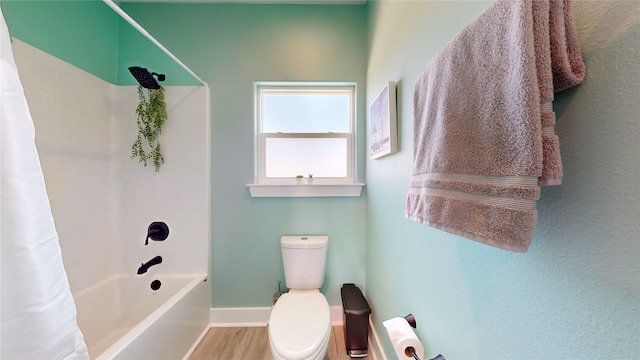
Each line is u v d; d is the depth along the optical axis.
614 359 0.28
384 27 1.17
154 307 1.54
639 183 0.26
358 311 1.29
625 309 0.27
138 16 1.63
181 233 1.61
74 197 1.37
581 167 0.31
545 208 0.36
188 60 1.62
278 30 1.63
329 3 1.64
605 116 0.29
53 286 0.53
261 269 1.64
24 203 0.50
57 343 0.54
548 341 0.35
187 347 1.35
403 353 0.64
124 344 0.94
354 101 1.72
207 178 1.62
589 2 0.31
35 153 0.52
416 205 0.55
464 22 0.53
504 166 0.34
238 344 1.44
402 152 0.91
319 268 1.49
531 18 0.31
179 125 1.61
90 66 1.46
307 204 1.64
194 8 1.63
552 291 0.35
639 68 0.26
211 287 1.63
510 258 0.42
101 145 1.53
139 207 1.61
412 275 0.82
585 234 0.31
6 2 1.11
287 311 1.15
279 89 1.71
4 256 0.48
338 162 1.74
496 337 0.45
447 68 0.47
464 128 0.42
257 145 1.70
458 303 0.56
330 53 1.64
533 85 0.30
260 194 1.62
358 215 1.65
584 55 0.31
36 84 1.20
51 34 1.26
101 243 1.51
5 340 0.48
